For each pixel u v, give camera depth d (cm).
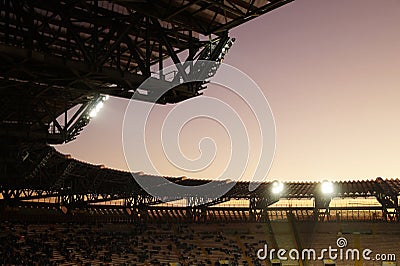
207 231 7038
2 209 5653
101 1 1730
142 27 1809
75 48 2180
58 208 6556
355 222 6844
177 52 2045
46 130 2986
